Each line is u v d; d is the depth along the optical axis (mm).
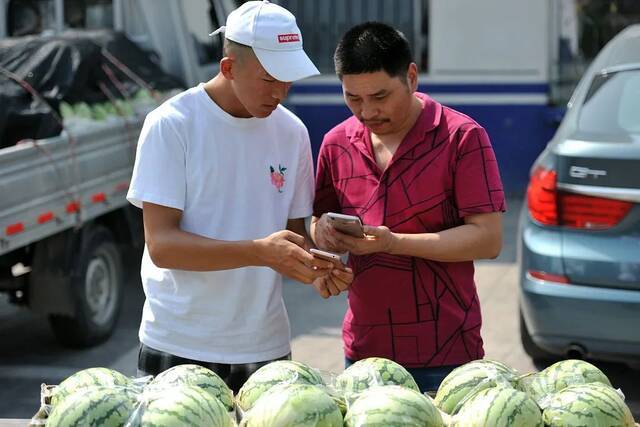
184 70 10719
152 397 2836
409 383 3223
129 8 10766
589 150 6152
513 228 11867
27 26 10984
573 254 6160
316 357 7852
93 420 2807
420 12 13070
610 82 6824
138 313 9234
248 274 3977
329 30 13266
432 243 3842
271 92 3764
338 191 4168
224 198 3932
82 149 7895
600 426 2924
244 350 4004
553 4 12773
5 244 6777
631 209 6047
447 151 3918
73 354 8148
